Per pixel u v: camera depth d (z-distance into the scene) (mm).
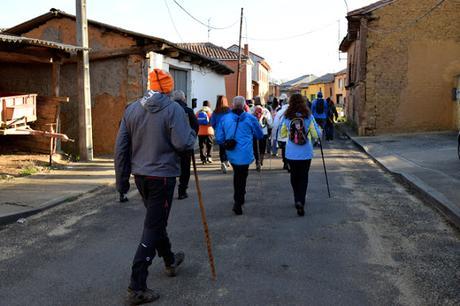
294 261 5145
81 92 13180
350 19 21812
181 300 4180
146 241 4148
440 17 20781
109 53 14602
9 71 15086
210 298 4219
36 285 4602
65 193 8805
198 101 20266
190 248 5621
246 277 4699
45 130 13164
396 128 21344
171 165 4207
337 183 9922
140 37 14195
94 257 5395
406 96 21203
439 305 4055
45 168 11719
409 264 5035
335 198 8383
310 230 6344
